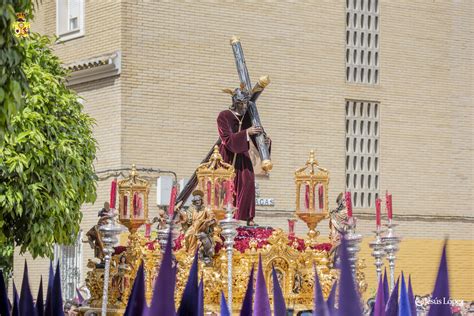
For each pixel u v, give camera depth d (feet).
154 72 175.52
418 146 203.62
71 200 121.39
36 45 125.70
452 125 207.62
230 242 91.15
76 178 120.67
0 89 60.59
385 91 200.13
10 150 112.37
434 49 205.67
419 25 204.13
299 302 101.24
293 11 190.19
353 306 29.37
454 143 207.82
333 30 194.29
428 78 204.95
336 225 104.83
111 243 89.66
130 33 173.99
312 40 192.03
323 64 193.16
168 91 176.35
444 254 30.25
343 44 195.21
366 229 195.62
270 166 104.83
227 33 182.60
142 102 174.29
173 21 177.47
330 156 193.06
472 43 209.87
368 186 197.88
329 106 193.36
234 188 106.63
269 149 106.83
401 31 202.28
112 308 103.40
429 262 202.80
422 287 201.67
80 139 123.54
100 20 177.27
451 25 207.62
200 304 33.50
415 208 202.80
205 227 97.40
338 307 29.50
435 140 205.46
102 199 174.60
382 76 199.93
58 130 120.26
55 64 127.13
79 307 105.81
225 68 181.68
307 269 102.06
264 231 105.60
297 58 190.39
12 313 36.68
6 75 60.49
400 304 36.50
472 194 209.97
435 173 205.46
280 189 187.11
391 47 201.16
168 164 175.63
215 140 179.83
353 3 196.95
